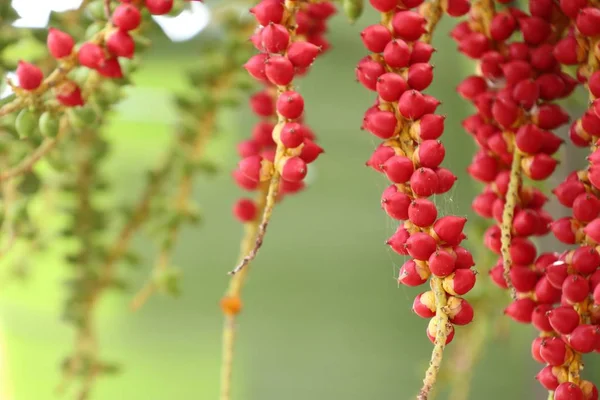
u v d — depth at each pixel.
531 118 0.87
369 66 0.83
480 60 0.90
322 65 1.71
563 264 0.83
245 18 1.11
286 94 0.82
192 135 1.13
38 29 0.97
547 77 0.87
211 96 1.11
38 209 1.29
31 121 0.87
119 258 1.14
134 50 0.89
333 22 1.60
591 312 0.82
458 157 1.66
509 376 1.68
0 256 1.00
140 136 1.69
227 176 1.78
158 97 1.63
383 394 1.77
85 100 0.88
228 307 0.92
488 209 0.88
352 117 1.76
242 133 1.68
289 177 0.82
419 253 0.80
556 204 1.13
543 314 0.83
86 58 0.86
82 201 1.14
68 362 1.14
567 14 0.86
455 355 1.21
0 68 0.95
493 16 0.89
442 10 0.88
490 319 1.20
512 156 0.87
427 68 0.83
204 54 1.12
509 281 0.84
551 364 0.82
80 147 1.11
